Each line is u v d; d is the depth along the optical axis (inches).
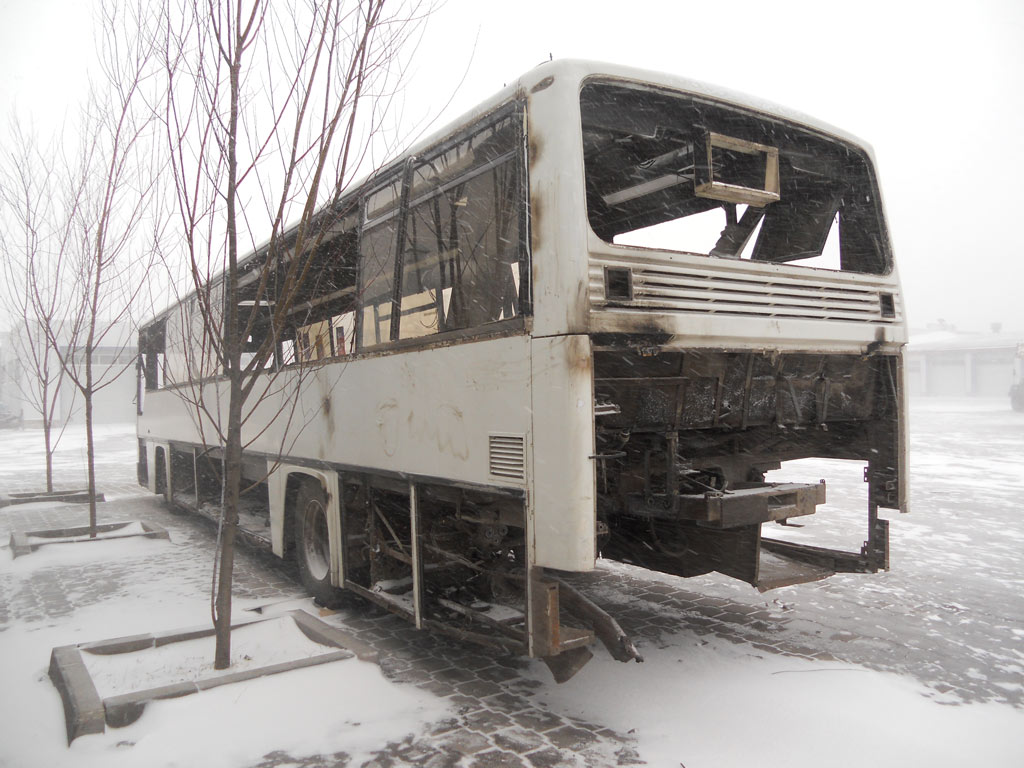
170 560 332.2
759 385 185.0
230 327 184.9
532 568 152.6
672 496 167.9
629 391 163.9
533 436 151.3
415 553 191.5
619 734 152.6
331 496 238.2
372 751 144.9
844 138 204.4
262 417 301.7
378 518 220.1
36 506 515.5
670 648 206.2
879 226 210.5
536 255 152.3
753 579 171.5
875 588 271.0
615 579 288.2
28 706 167.8
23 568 313.3
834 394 202.7
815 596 260.7
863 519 410.0
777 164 188.5
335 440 235.8
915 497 490.6
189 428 407.5
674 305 158.9
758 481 206.2
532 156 154.9
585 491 143.2
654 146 185.3
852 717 158.6
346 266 244.4
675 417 171.9
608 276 149.6
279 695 161.5
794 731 152.3
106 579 294.7
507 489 158.4
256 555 344.5
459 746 147.4
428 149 192.2
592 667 191.5
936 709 163.0
